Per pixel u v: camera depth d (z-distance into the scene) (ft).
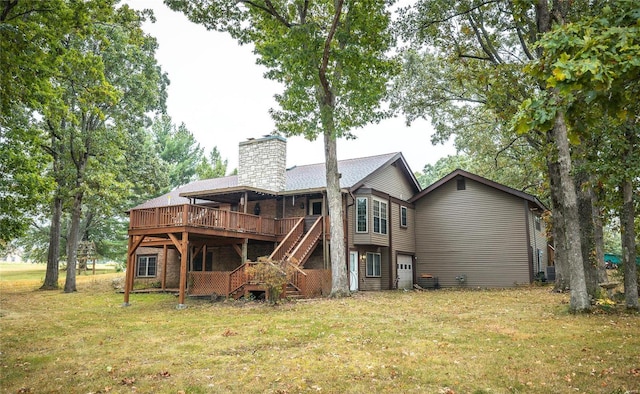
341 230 52.29
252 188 60.08
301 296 49.78
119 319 37.83
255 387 17.70
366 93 47.44
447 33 53.31
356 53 45.44
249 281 48.85
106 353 24.44
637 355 21.06
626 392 15.97
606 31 12.43
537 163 52.13
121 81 72.64
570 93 13.80
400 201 77.20
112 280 84.89
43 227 116.78
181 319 36.63
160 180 97.76
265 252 66.64
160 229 48.70
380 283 71.41
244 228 57.16
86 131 73.92
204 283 52.60
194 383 18.44
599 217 47.03
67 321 37.04
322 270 54.19
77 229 72.59
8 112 35.27
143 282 78.95
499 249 72.84
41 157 52.85
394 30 51.83
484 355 21.98
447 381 17.92
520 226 71.51
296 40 44.32
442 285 77.00
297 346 24.99
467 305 42.09
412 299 48.85
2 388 18.33
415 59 65.26
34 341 28.25
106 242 117.60
